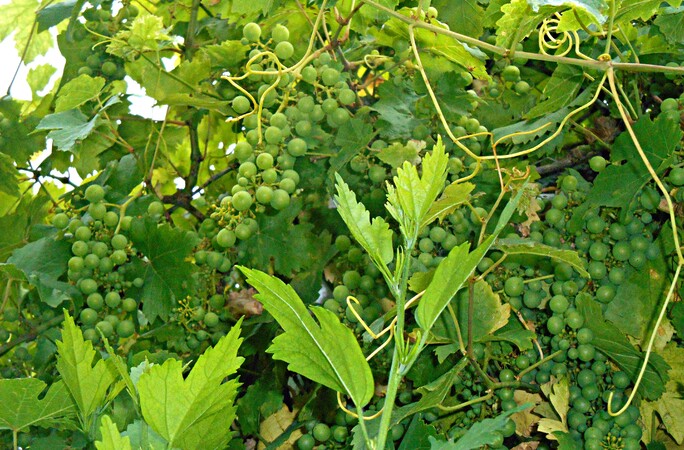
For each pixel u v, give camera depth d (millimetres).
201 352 823
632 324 720
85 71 888
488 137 791
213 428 515
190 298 808
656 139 698
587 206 717
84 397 566
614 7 698
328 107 766
